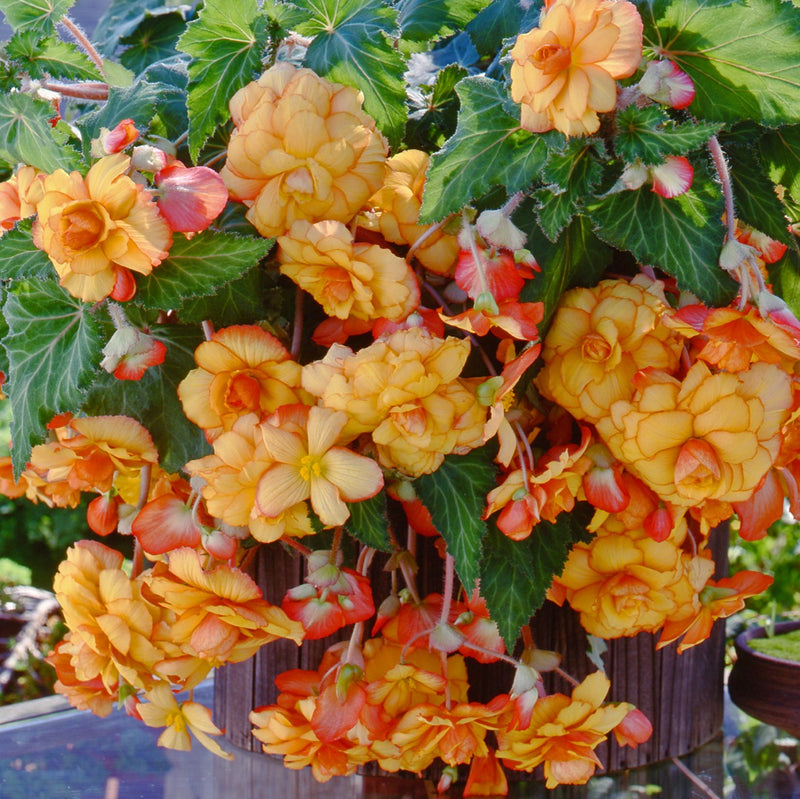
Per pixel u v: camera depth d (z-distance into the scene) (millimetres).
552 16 718
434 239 814
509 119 788
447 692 857
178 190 775
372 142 791
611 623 864
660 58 803
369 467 745
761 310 752
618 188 768
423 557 927
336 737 837
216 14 851
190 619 815
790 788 1027
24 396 832
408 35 967
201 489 810
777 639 1144
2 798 1033
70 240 742
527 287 803
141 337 814
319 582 823
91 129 890
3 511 2438
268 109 774
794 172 885
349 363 738
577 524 864
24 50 940
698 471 751
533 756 870
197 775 1068
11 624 2586
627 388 793
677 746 1029
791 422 816
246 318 849
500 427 773
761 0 759
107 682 848
